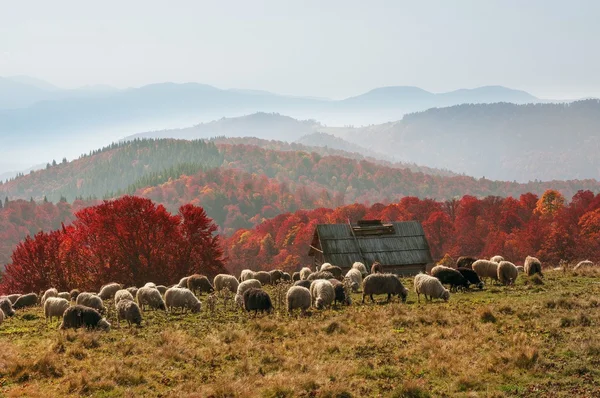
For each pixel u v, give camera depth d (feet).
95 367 58.34
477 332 66.39
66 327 78.59
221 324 81.41
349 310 87.86
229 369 58.08
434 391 49.57
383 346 63.87
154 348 66.44
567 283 104.32
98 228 195.42
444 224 448.65
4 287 209.36
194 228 205.87
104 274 195.83
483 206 524.93
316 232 168.66
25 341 72.18
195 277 126.21
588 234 349.00
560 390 48.21
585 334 62.18
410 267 160.97
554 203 485.15
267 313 88.48
